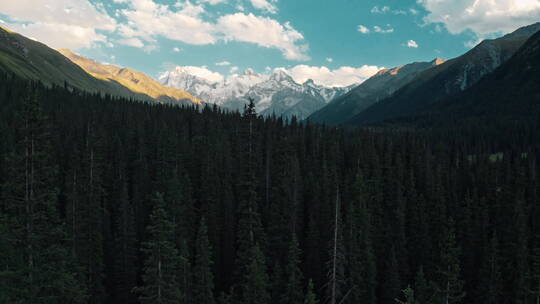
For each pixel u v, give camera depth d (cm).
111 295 5503
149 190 7450
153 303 2867
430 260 6619
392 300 5612
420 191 8994
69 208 4881
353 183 7512
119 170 7981
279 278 5053
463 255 6750
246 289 4381
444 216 7256
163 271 2936
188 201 6197
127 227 5528
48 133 2422
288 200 6431
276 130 12119
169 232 2900
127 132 10188
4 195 2320
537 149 17025
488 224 7206
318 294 5688
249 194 5444
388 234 6869
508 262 6303
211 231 6284
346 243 5403
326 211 6594
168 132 10031
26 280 2244
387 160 8844
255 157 5806
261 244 5309
